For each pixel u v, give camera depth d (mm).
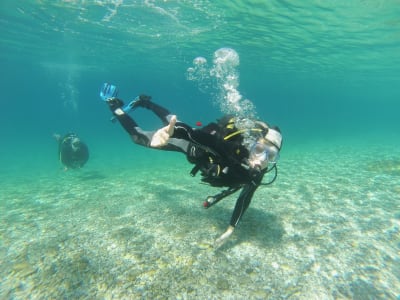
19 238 4617
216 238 4402
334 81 37594
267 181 8812
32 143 43719
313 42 17219
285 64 25797
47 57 26781
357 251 4039
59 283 3285
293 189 7578
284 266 3645
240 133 3203
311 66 26031
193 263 3680
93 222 5309
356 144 22266
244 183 3400
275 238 4445
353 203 6223
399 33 14867
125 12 13422
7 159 22391
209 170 3287
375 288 3211
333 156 14953
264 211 5707
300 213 5602
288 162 13273
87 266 3627
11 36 18484
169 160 17297
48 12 13586
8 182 11414
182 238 4422
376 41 16516
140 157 20219
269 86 53219
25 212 6301
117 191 8062
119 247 4145
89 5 12625
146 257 3838
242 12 12734
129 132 4594
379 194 6852
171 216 5480
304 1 11195
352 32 14953
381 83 38438
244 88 62156
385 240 4383
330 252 4012
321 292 3137
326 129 55156
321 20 13320
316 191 7324
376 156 14164
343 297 3062
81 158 10477
